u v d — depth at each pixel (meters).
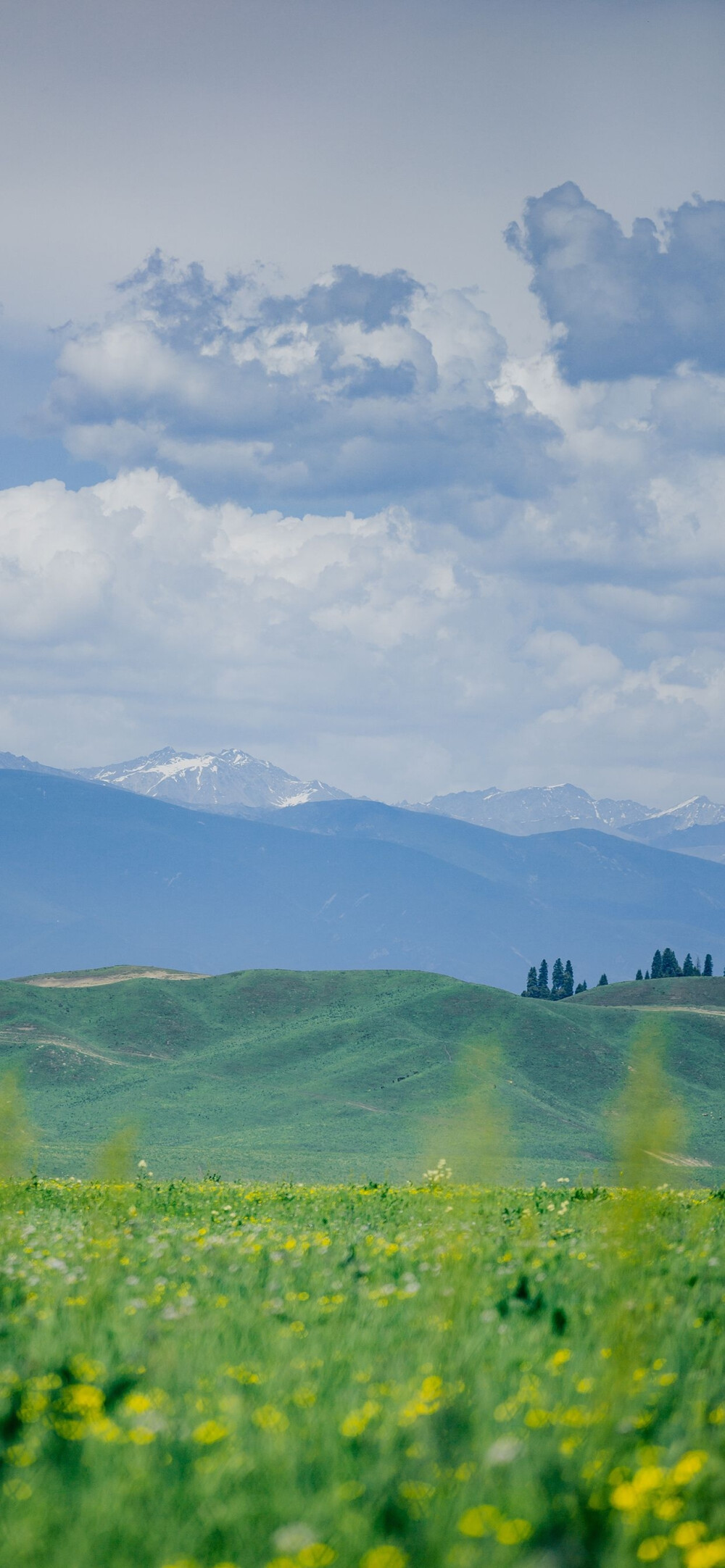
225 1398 28.77
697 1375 31.86
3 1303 41.28
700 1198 84.62
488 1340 35.25
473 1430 27.59
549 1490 24.44
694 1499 23.94
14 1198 81.31
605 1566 21.88
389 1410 28.47
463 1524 22.08
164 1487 24.20
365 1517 22.84
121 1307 39.47
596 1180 90.00
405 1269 47.88
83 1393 28.77
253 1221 71.25
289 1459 25.31
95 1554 21.47
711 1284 44.56
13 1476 24.67
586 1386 29.95
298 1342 35.00
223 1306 39.69
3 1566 21.03
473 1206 68.50
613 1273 42.69
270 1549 21.95
